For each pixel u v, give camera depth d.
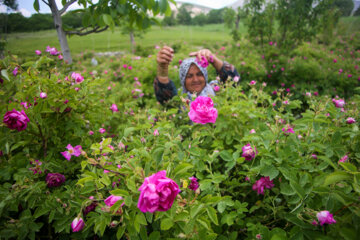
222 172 1.50
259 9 6.06
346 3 7.43
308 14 6.02
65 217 1.03
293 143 1.12
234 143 1.67
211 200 0.86
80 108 1.47
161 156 0.93
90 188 0.94
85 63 7.54
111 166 0.92
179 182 0.87
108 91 2.74
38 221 1.22
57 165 1.25
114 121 2.06
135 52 11.04
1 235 0.95
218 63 2.43
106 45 13.05
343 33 9.51
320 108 1.20
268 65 5.45
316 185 0.91
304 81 5.03
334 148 1.05
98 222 0.89
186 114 1.87
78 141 1.45
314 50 7.56
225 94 1.81
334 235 0.77
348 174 0.73
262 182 1.11
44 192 1.11
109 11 1.81
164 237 0.96
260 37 6.39
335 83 5.02
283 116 1.44
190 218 0.80
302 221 0.86
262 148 1.11
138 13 2.04
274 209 1.06
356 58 7.16
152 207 0.67
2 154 1.25
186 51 9.29
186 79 2.22
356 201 0.75
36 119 1.23
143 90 4.18
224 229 1.18
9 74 1.27
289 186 0.97
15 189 1.01
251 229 1.01
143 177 0.85
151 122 1.38
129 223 0.85
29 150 1.38
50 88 1.27
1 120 1.14
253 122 1.46
